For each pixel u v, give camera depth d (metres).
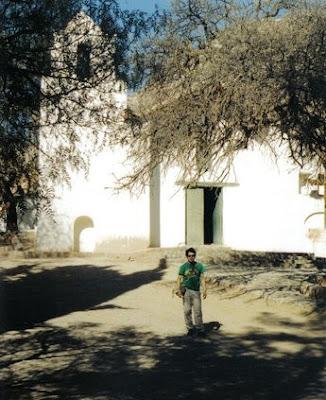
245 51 15.91
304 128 15.96
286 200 32.69
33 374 10.31
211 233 31.83
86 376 10.19
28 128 8.06
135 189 27.03
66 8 7.91
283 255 29.59
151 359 11.28
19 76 7.86
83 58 8.25
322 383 9.77
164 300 17.88
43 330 13.79
